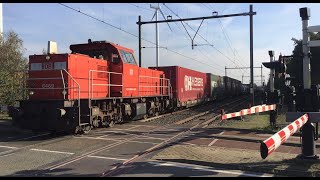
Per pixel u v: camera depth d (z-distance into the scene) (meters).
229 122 20.19
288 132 7.24
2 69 26.67
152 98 24.23
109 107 17.41
